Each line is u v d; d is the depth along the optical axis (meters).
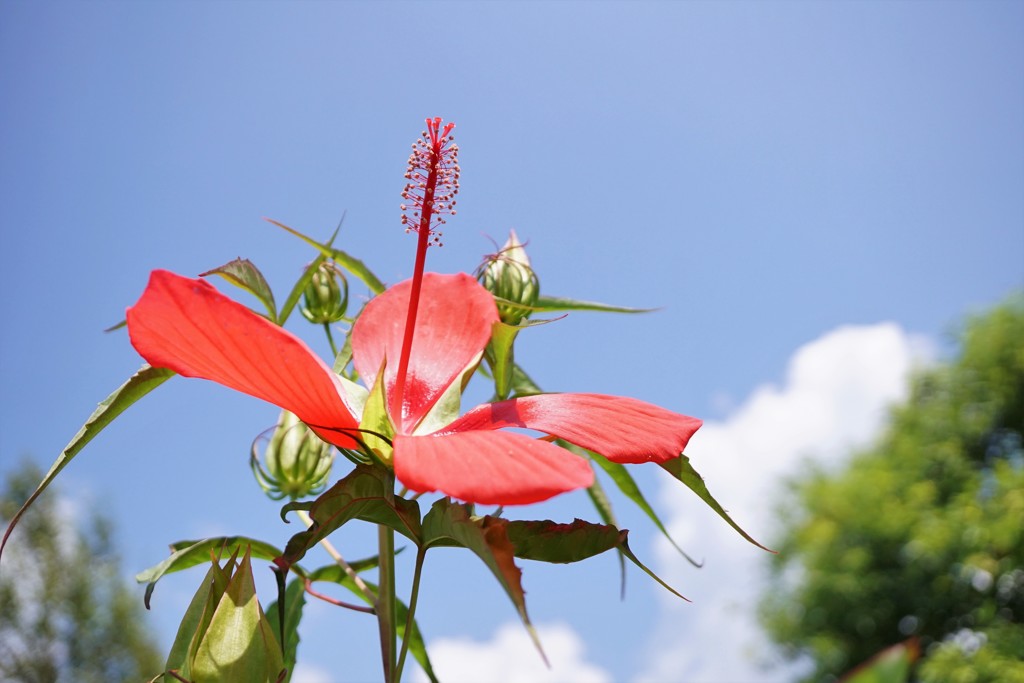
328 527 0.33
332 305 0.50
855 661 3.75
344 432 0.34
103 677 3.60
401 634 0.44
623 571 0.45
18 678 3.42
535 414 0.38
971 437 3.99
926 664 3.26
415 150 0.40
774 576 4.09
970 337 4.12
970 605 3.54
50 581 3.60
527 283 0.48
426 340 0.43
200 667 0.33
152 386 0.38
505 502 0.30
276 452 0.47
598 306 0.48
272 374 0.33
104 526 3.79
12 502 3.68
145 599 0.40
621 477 0.45
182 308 0.32
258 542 0.42
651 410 0.37
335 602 0.41
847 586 3.72
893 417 4.27
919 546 3.51
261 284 0.41
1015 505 3.32
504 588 0.30
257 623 0.33
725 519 0.37
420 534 0.34
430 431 0.39
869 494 3.86
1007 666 3.11
